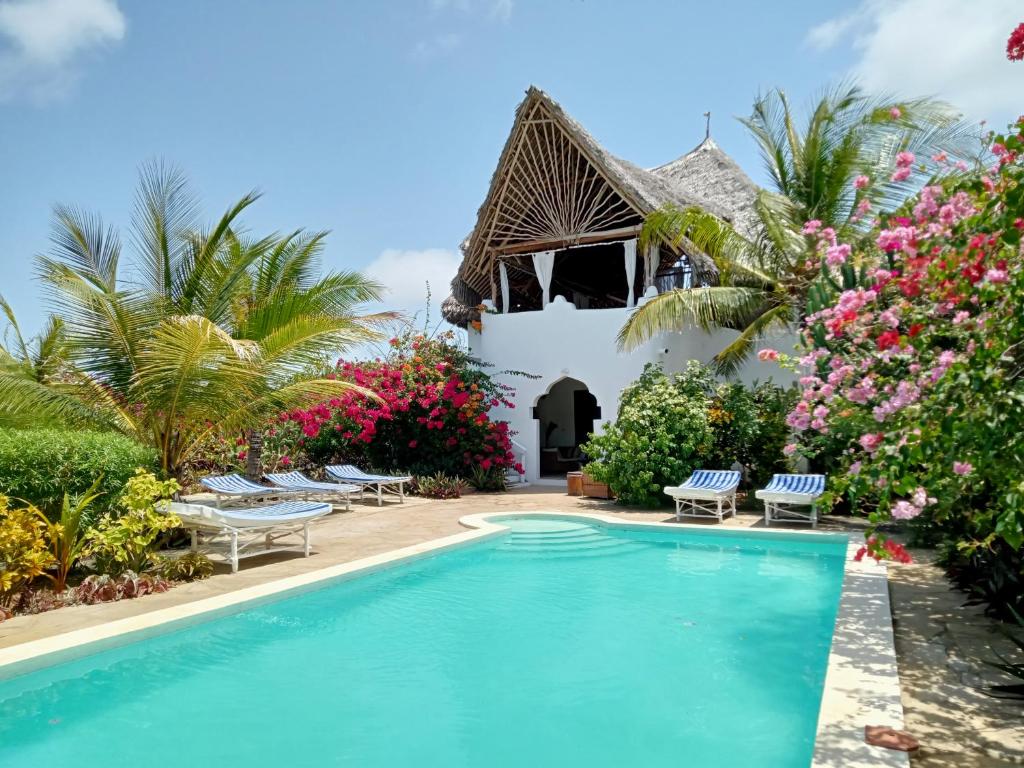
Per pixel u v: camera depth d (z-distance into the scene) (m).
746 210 18.47
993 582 5.48
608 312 16.16
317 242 11.85
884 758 3.21
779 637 5.96
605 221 16.73
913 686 4.20
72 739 4.19
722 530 9.96
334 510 12.43
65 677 4.93
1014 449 3.04
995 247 3.39
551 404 22.47
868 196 12.34
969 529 5.86
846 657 4.60
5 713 4.57
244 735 4.23
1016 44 3.27
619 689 4.88
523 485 16.58
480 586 7.77
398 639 6.00
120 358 8.95
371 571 7.64
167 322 8.44
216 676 5.20
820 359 4.88
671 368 15.83
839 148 13.39
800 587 7.61
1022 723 3.68
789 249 13.48
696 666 5.30
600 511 11.98
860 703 3.84
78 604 6.19
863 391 4.12
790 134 14.56
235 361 8.70
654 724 4.32
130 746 4.10
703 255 15.39
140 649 5.39
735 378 15.93
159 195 9.79
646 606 6.94
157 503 7.29
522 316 17.19
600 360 16.17
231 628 6.09
